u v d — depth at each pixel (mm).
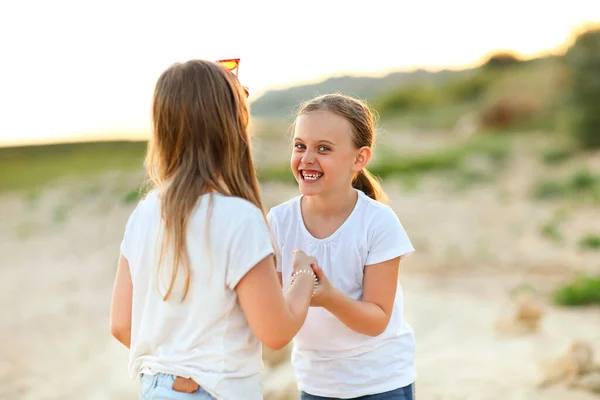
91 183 19766
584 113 20516
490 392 4930
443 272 9500
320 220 2701
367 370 2656
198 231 2133
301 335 2693
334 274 2646
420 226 12570
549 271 9305
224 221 2131
